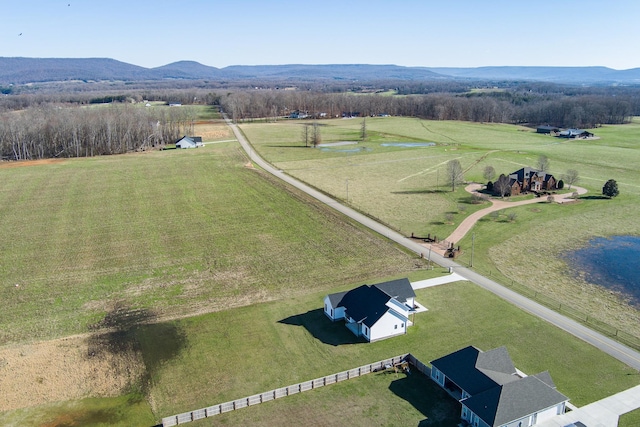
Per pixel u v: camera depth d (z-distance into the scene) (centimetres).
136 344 4822
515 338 4853
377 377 4291
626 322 5203
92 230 8088
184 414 3716
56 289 6009
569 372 4297
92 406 3956
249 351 4688
